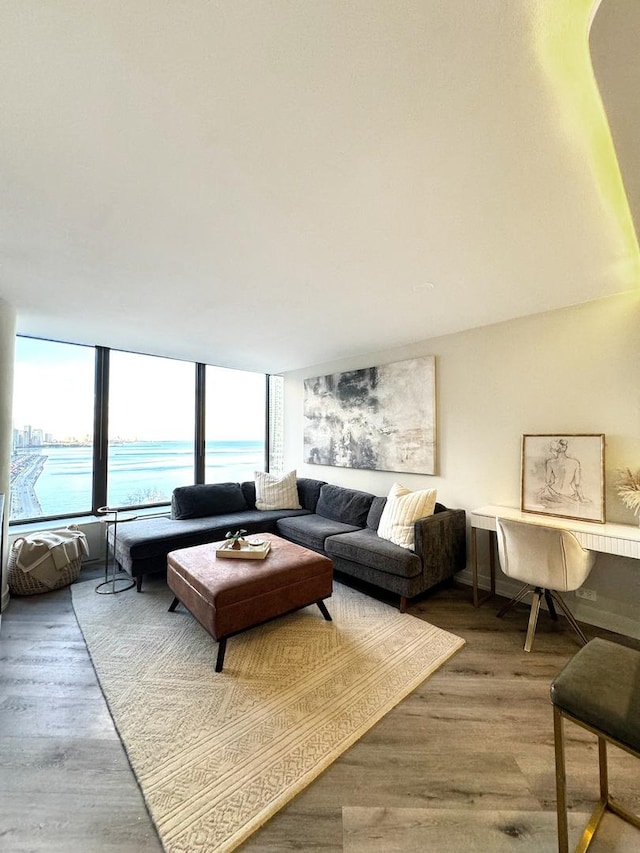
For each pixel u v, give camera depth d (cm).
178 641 238
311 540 367
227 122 117
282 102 110
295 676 203
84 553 343
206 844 119
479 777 144
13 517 369
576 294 257
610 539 225
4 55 96
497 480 319
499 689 195
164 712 176
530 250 197
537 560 233
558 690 117
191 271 224
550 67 98
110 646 232
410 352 391
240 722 169
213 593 211
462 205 160
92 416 412
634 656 129
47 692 190
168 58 97
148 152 130
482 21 88
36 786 138
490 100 109
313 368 514
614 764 150
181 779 141
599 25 80
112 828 123
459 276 230
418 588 283
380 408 416
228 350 428
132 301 274
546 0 84
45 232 182
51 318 313
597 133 120
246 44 94
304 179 144
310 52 96
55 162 134
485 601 300
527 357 302
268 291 254
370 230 180
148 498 466
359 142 125
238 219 171
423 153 130
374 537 340
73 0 84
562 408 283
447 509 337
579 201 156
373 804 133
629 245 191
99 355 416
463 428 344
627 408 254
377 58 97
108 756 151
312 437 506
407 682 198
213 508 428
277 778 142
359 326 333
